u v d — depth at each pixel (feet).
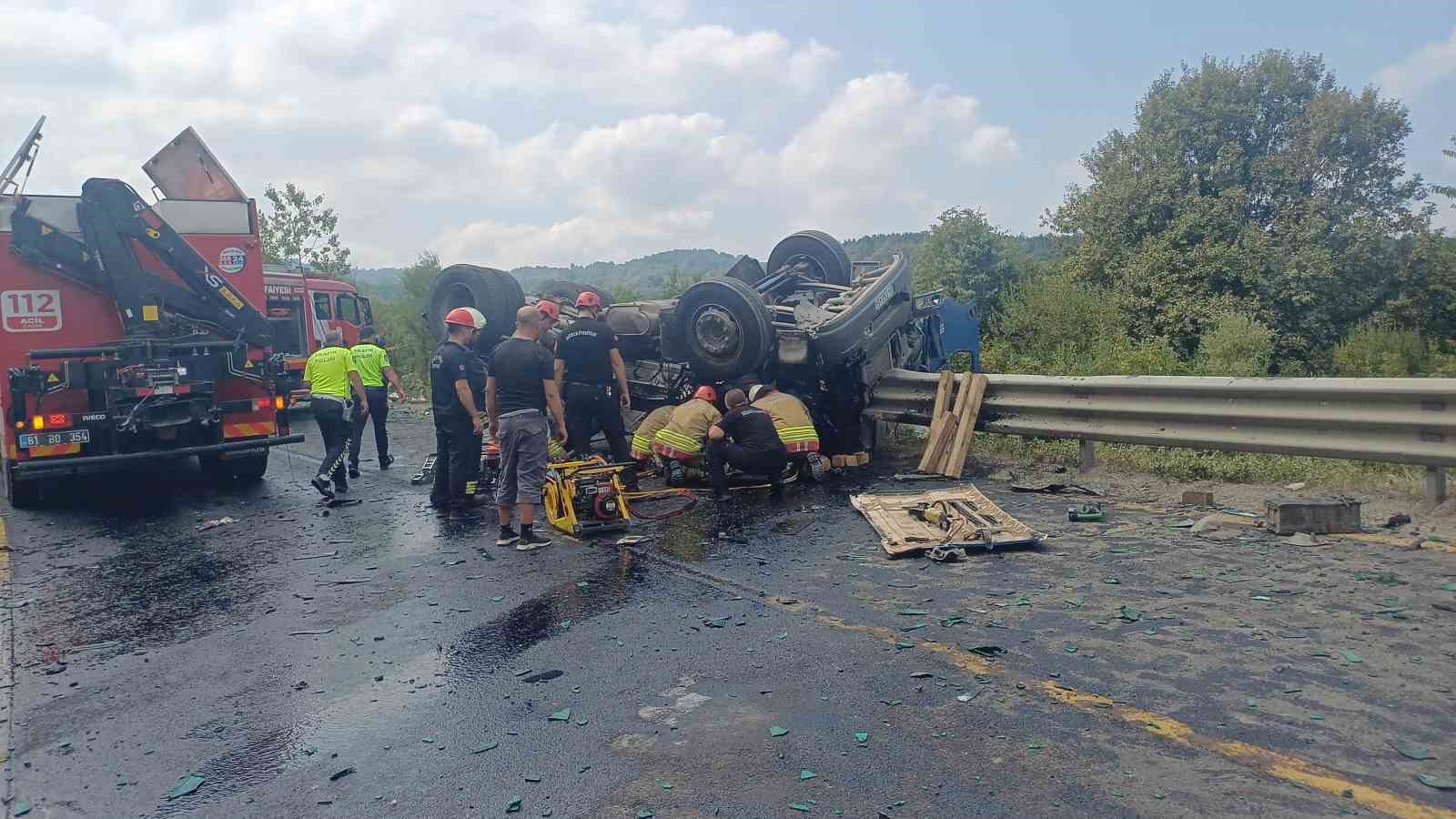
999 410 28.63
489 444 30.42
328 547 23.25
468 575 19.88
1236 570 16.67
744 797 9.99
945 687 12.46
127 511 29.04
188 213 32.42
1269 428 21.99
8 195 28.60
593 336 28.68
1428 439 19.03
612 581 18.71
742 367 30.45
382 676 14.33
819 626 15.23
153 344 30.09
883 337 32.42
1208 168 82.94
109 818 10.52
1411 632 13.19
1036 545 19.15
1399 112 87.45
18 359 28.99
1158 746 10.44
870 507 22.94
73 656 15.99
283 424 33.19
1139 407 24.67
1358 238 83.97
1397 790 9.23
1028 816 9.23
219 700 13.76
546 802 10.20
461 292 38.52
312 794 10.76
